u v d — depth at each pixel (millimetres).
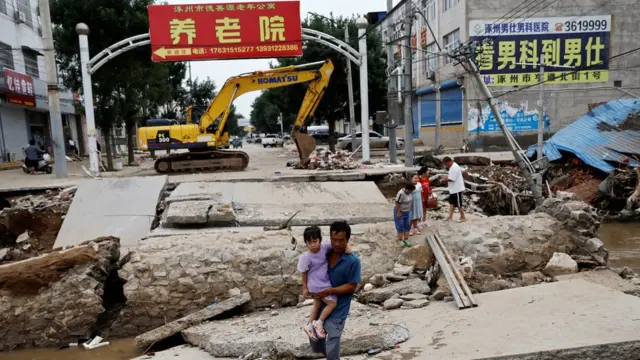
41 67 29234
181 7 16547
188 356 6230
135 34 20500
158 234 10039
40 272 7742
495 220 9578
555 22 28297
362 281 8430
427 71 34906
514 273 8852
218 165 17750
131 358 7016
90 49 20703
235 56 16922
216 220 10469
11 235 11844
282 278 8336
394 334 5750
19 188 13805
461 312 6715
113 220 11180
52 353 7348
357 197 12914
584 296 6797
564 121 28922
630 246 12617
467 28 28219
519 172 19031
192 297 8156
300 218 10727
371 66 28641
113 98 22375
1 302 7578
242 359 5832
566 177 18562
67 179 16344
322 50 27469
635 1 28219
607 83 28750
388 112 17781
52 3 20047
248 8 16781
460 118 30141
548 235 9180
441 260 8266
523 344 5172
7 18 24781
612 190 16234
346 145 32125
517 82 28594
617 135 19156
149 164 26094
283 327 6508
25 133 27391
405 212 8883
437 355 5164
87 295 7715
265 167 19438
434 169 18703
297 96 29172
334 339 4398
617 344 4973
